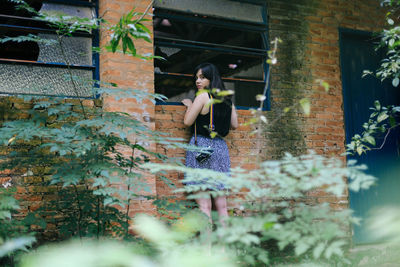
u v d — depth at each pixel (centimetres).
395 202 500
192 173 197
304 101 193
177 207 275
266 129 429
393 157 505
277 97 441
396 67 371
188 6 417
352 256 414
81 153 246
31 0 359
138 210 347
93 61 376
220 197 356
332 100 470
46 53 360
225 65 433
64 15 270
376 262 432
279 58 448
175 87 407
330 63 475
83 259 91
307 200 424
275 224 156
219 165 356
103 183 243
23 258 223
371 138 367
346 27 490
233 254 173
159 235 115
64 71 363
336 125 468
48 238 329
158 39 402
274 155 429
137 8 374
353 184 157
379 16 512
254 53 441
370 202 477
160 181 373
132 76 364
